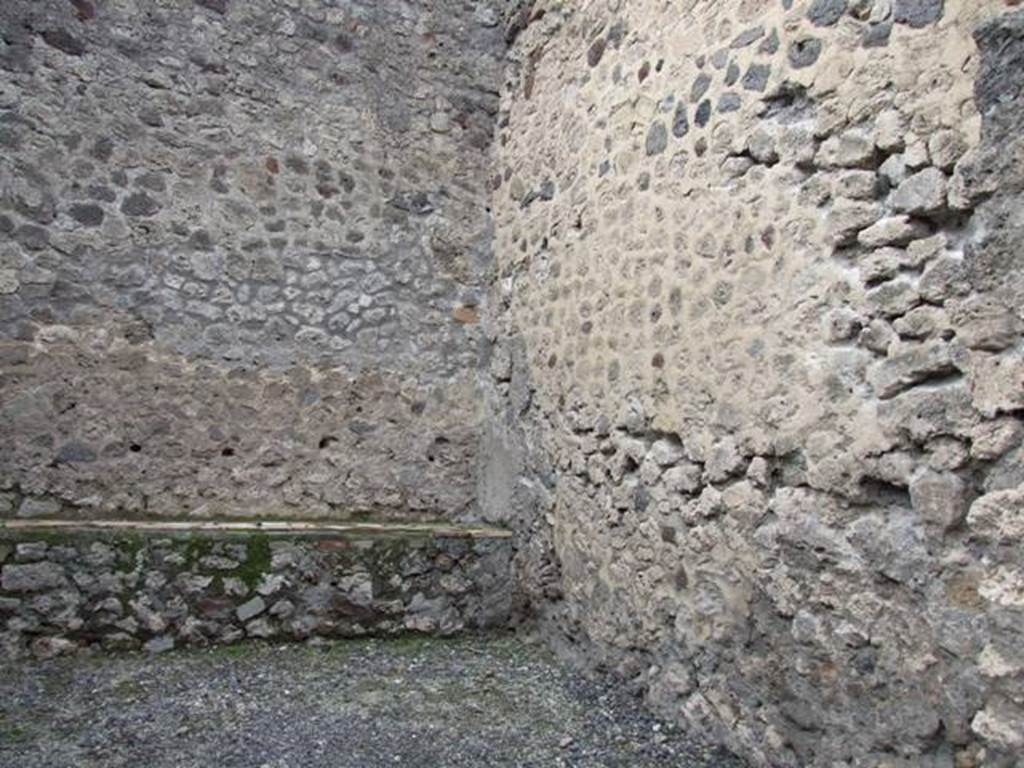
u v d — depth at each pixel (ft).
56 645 9.53
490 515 12.75
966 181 5.62
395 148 13.09
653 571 8.82
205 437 11.69
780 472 7.16
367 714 8.47
